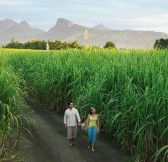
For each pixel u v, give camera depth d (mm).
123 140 14953
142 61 17859
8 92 14586
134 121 14289
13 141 16359
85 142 17172
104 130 17250
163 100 12867
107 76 17203
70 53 27625
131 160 14047
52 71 24234
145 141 13188
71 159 14703
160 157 12914
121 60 19094
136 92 15023
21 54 41938
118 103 15773
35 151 15555
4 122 13844
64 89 22922
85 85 20109
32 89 26969
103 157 14906
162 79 13297
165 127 12828
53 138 17672
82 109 18219
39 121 21031
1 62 22547
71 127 16453
